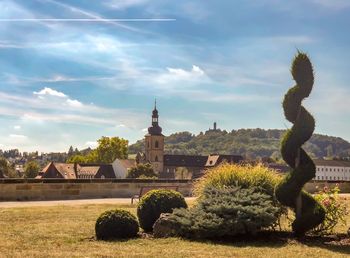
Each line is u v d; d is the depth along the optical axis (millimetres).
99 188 26984
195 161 160125
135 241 12031
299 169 12531
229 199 12945
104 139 130625
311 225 12484
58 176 122250
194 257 9969
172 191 14250
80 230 13602
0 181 23875
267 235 12859
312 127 12617
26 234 12844
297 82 12672
